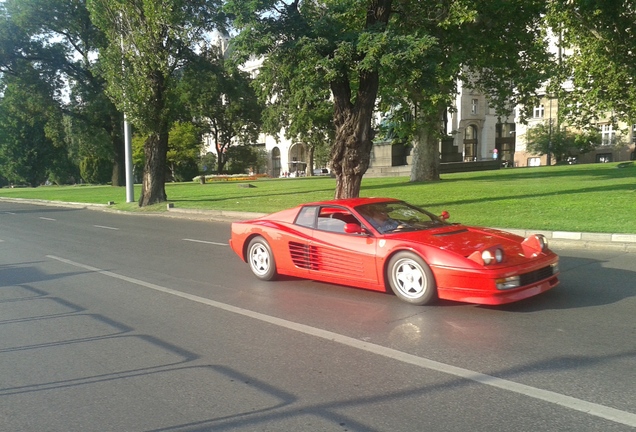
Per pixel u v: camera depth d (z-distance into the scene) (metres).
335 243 7.17
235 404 4.04
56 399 4.29
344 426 3.60
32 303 7.56
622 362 4.49
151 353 5.29
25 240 14.95
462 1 15.91
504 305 6.34
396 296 6.87
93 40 39.53
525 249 6.32
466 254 6.02
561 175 25.86
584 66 16.33
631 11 14.96
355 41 13.06
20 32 38.31
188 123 62.97
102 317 6.69
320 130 40.38
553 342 5.04
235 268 9.63
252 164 73.44
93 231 16.88
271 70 14.84
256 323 6.16
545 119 56.41
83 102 43.59
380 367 4.64
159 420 3.84
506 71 21.45
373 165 47.16
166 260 10.82
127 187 27.53
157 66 22.44
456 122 67.50
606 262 8.66
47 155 70.62
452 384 4.20
